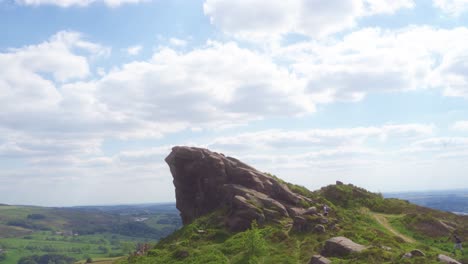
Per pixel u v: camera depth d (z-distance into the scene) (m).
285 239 58.09
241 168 82.81
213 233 65.75
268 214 68.00
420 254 44.09
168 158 93.88
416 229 68.25
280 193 76.75
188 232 70.06
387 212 83.44
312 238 56.81
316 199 81.38
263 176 82.12
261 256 51.97
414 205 88.50
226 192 78.00
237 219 66.81
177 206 94.12
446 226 68.00
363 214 78.62
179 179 90.56
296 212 70.06
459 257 49.38
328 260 44.28
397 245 53.81
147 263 59.53
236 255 53.94
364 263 42.09
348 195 90.00
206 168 85.56
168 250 64.88
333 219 66.31
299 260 48.47
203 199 84.69
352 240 54.56
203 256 54.78
